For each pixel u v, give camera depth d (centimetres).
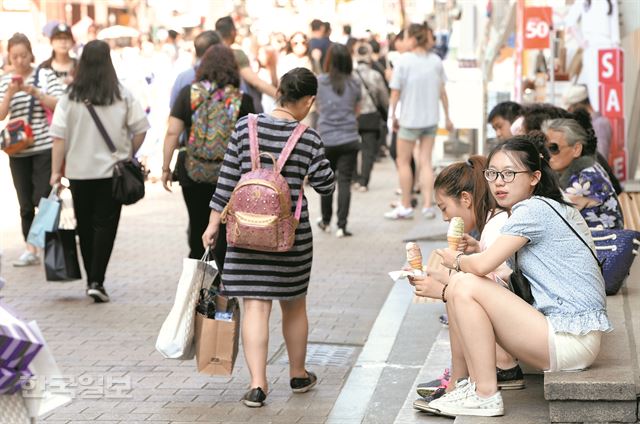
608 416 710
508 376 820
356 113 1739
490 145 2295
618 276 973
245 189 860
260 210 855
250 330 898
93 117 1245
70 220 1317
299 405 907
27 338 592
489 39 2236
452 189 875
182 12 4897
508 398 802
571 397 710
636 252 984
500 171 759
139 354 1061
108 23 5375
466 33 2352
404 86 1880
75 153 1252
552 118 1100
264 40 3316
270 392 944
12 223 1905
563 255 745
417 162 2128
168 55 2881
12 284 1389
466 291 751
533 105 1248
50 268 1269
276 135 890
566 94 1694
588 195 1012
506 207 775
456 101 2244
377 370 998
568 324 731
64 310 1247
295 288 898
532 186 765
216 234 912
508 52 2603
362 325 1178
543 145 816
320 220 1817
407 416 825
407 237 1705
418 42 1877
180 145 1298
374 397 915
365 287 1370
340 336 1134
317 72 2378
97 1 5384
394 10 5000
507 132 1295
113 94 1248
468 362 773
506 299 745
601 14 1644
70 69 1462
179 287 892
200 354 888
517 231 738
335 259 1555
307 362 1040
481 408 764
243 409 895
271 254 885
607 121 1565
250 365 902
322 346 1097
